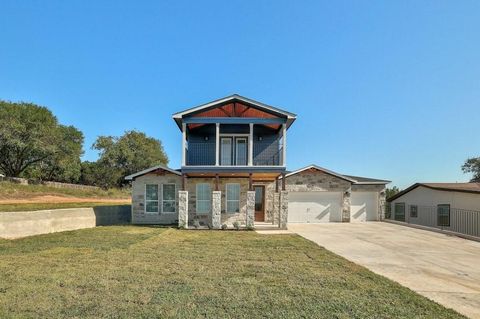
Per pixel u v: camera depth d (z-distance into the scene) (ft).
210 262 26.13
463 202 55.98
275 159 62.13
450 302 17.83
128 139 196.03
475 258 30.96
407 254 32.32
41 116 143.02
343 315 15.16
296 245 35.78
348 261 27.48
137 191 60.59
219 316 14.79
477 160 141.49
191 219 60.08
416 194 69.05
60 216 47.65
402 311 15.85
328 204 69.41
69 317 14.42
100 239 38.32
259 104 54.85
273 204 65.26
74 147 158.30
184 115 55.21
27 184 113.60
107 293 17.70
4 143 115.34
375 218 72.23
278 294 17.97
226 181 61.31
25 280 20.17
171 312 15.11
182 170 53.83
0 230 38.55
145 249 31.68
